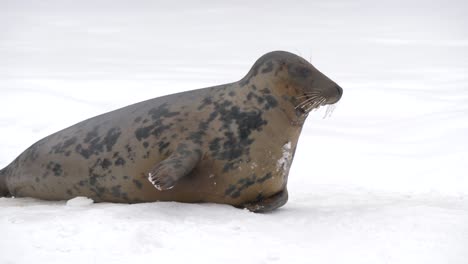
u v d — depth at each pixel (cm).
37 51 9619
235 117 1914
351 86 5769
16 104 4012
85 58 8756
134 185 1947
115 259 1397
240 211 1831
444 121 3834
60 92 4925
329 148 3384
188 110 1959
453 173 2816
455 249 1530
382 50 9888
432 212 1872
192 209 1805
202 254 1449
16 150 3077
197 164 1881
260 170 1905
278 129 1917
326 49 10238
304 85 1906
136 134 1955
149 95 4944
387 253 1497
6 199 2133
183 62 8381
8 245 1466
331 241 1585
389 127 3906
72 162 2020
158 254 1437
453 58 8581
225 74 6694
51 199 2105
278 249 1507
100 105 4178
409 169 2950
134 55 9525
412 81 6197
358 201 2247
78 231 1554
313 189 2553
